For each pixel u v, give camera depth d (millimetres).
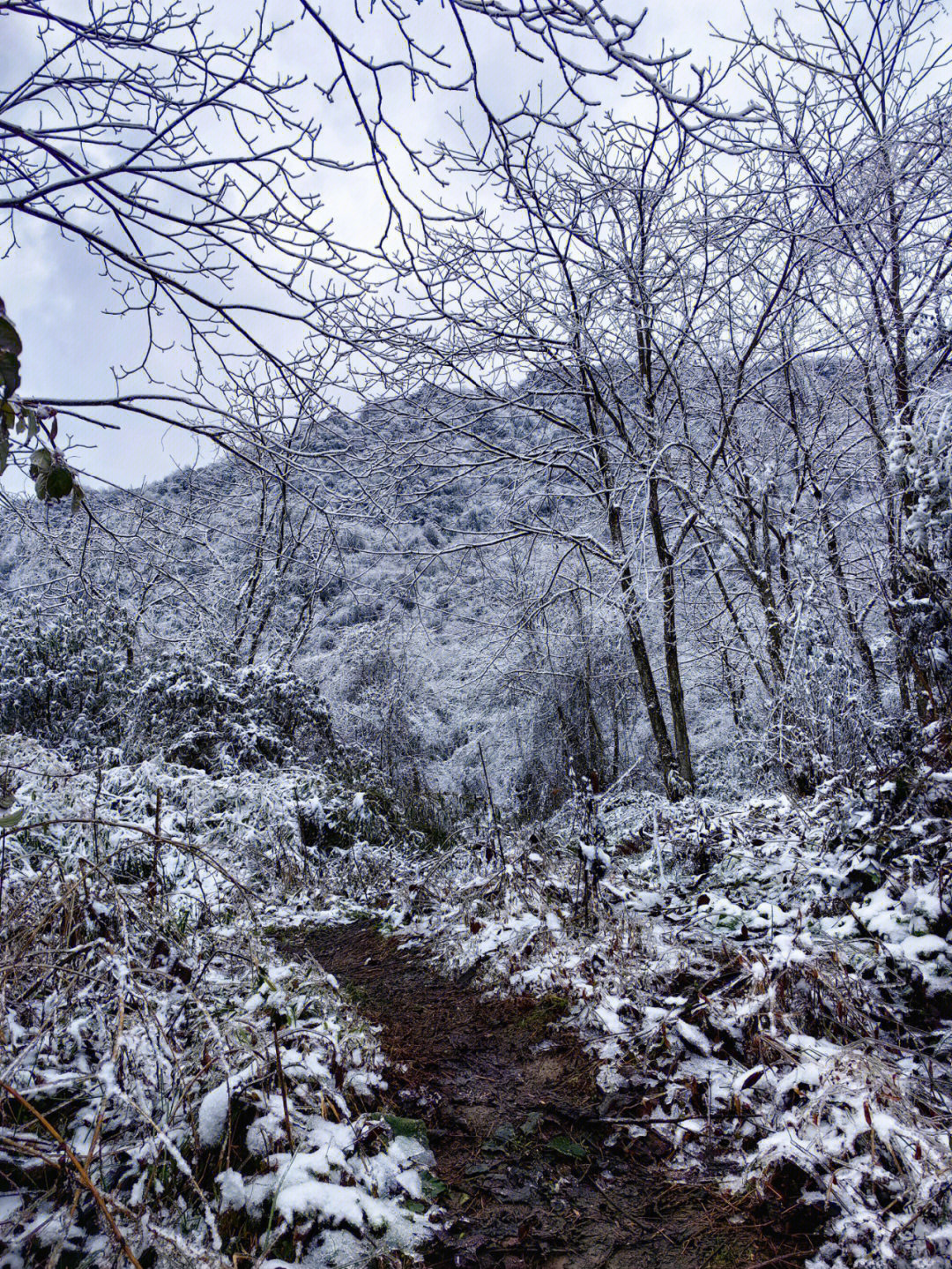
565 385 11109
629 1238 2098
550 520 12609
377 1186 2158
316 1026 2844
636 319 10156
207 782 6113
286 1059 2387
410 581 11938
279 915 5742
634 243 9680
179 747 8453
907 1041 2750
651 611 11242
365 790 8938
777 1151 2162
